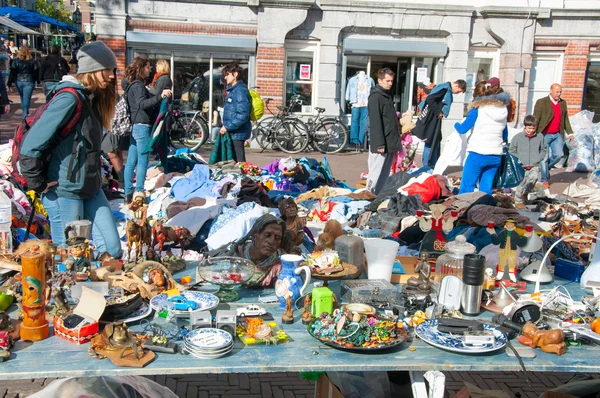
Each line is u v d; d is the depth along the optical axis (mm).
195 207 5262
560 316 2639
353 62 15055
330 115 14898
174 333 2377
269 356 2252
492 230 3381
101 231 3670
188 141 13719
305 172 8211
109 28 13758
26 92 14875
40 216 5203
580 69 15141
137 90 6926
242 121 8234
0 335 2186
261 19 14180
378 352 2328
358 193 7070
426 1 14727
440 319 2541
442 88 9836
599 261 3172
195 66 14430
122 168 7922
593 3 14906
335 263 2934
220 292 2834
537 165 9805
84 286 2521
